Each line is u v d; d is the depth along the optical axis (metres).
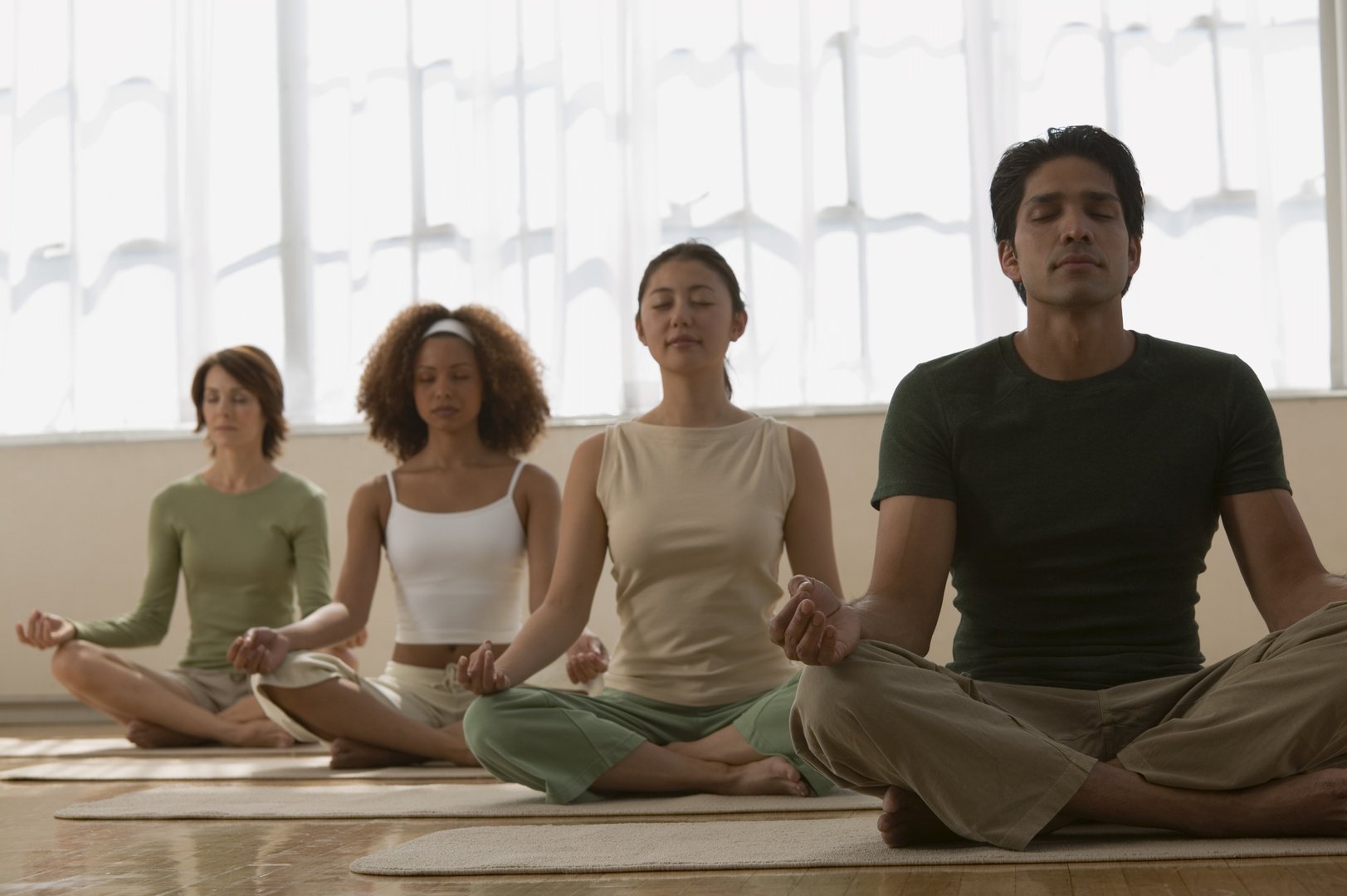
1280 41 4.55
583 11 4.82
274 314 4.96
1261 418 1.93
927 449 1.95
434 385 3.40
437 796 2.53
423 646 3.29
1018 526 1.92
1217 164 4.55
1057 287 1.89
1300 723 1.64
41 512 4.94
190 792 2.63
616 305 4.75
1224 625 4.43
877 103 4.68
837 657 1.66
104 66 5.06
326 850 1.91
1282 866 1.52
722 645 2.59
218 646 3.94
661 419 2.77
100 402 4.97
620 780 2.43
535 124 4.82
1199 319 4.53
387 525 3.38
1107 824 1.73
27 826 2.20
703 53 4.76
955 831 1.70
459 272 4.84
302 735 3.15
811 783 2.42
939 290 4.62
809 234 4.66
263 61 5.01
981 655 1.95
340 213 4.95
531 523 3.39
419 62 4.90
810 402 4.62
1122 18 4.62
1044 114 4.62
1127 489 1.90
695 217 4.73
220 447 4.00
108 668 3.71
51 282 5.02
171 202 5.01
